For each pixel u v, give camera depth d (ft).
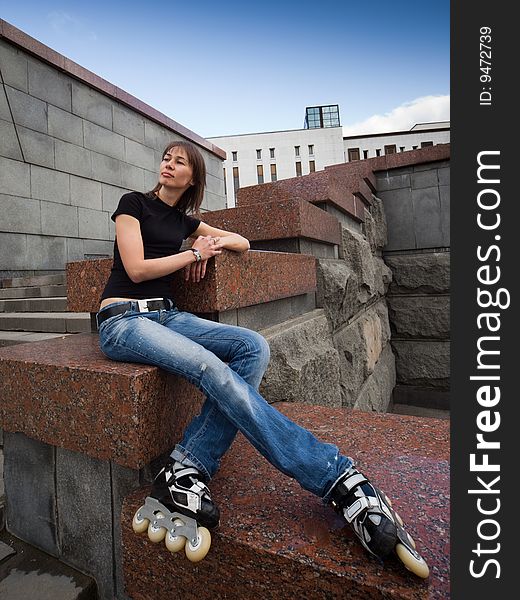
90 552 5.23
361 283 14.90
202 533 3.76
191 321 5.45
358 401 13.79
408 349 21.77
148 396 4.54
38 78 21.40
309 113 167.43
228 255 6.75
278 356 8.41
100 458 4.67
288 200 10.44
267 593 3.75
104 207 24.85
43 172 21.57
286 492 4.64
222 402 4.25
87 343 6.53
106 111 25.16
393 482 4.76
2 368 5.35
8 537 5.90
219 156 35.58
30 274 20.85
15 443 5.84
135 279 5.18
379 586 3.26
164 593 4.40
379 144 150.30
